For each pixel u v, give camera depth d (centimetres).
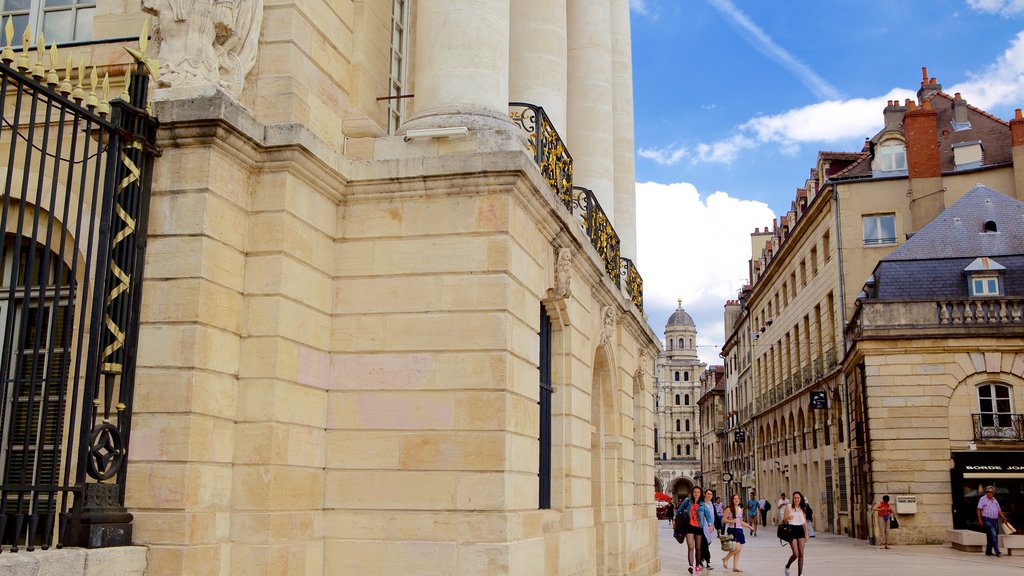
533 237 935
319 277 848
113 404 725
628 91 1895
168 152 759
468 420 816
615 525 1429
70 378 787
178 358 723
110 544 669
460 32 945
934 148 3603
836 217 3659
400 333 848
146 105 737
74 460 762
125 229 723
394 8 1112
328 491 833
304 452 807
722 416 8612
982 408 2794
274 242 793
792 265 4653
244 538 748
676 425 12688
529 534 862
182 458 708
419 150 906
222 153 767
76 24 923
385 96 1051
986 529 2384
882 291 3052
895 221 3603
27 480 793
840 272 3606
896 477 2784
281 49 859
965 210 3188
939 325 2812
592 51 1583
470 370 824
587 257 1154
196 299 731
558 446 1098
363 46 995
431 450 819
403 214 869
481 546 788
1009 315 2805
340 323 864
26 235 829
